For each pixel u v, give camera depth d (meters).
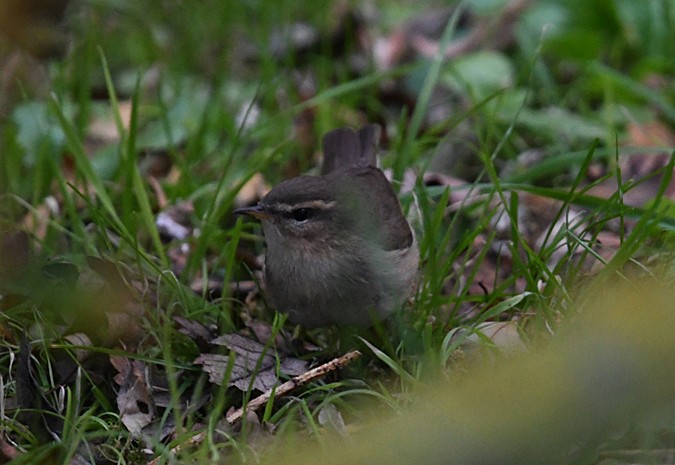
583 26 15.61
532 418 4.91
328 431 7.99
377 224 9.45
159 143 13.23
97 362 9.06
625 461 7.28
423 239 10.68
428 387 8.15
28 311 9.34
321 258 9.30
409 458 5.53
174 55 15.55
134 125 10.84
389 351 9.41
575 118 13.77
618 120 13.78
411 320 9.77
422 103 12.27
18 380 8.27
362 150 11.73
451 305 10.13
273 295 9.66
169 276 9.84
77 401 8.24
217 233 10.77
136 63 15.47
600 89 14.20
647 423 7.35
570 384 4.75
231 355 7.95
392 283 9.41
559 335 8.26
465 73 14.50
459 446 5.28
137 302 9.44
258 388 8.81
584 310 8.68
